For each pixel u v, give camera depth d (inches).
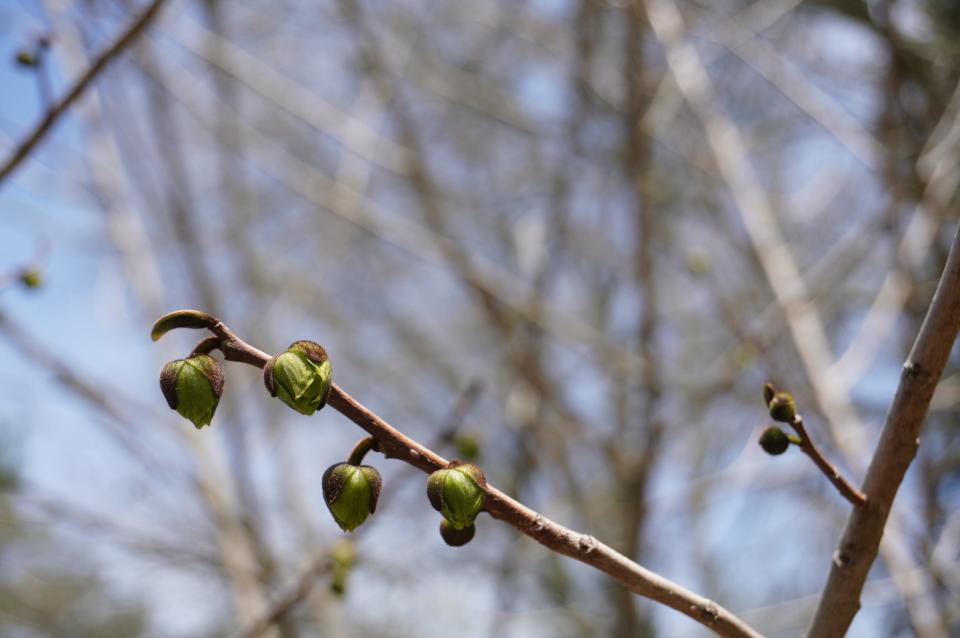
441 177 300.0
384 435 64.4
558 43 273.1
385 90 245.0
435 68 283.7
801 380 222.1
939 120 229.6
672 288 294.4
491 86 288.7
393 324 316.5
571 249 297.9
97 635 257.1
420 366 314.2
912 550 191.9
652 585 69.0
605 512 269.3
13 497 187.9
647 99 239.5
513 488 283.7
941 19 241.8
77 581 259.3
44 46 117.4
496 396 292.0
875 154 219.1
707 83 232.5
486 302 243.3
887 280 201.5
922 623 161.9
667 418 237.6
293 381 60.6
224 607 255.1
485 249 309.3
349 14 253.1
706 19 262.2
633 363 234.1
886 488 73.3
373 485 64.5
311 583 139.1
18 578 259.9
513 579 275.6
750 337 211.6
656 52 252.4
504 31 295.0
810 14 265.4
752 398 264.5
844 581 74.9
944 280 69.4
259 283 258.8
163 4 114.7
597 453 264.8
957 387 219.8
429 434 305.6
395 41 274.5
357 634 246.5
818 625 76.1
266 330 261.6
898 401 72.0
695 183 272.1
